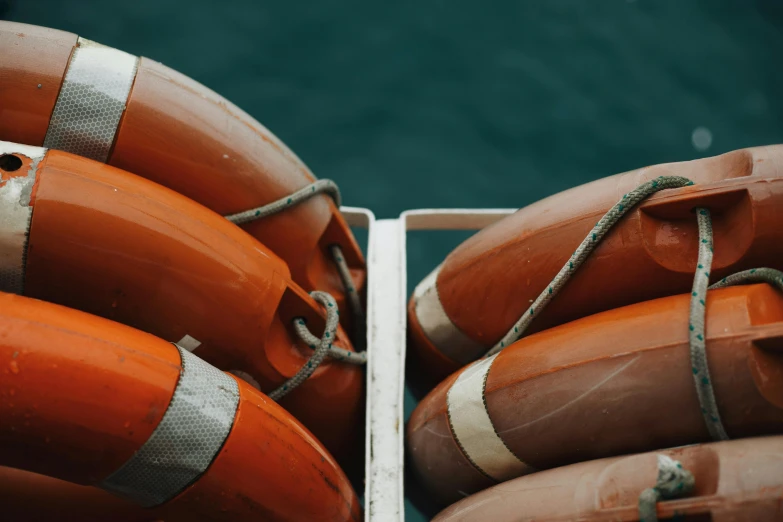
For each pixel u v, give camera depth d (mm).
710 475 2480
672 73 6867
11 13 6578
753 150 3037
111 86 3264
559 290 3197
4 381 2539
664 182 3012
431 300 3777
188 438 2742
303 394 3463
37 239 2879
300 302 3361
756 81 6859
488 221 4273
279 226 3596
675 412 2668
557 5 7191
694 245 3020
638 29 7125
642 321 2801
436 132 6371
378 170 6184
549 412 2900
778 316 2729
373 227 4211
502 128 6449
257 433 2893
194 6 6852
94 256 2934
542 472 2879
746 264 2934
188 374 2791
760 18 7250
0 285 2961
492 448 3084
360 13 7000
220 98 3586
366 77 6656
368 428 3416
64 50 3252
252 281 3164
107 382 2625
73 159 3000
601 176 6250
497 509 2859
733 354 2570
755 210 2873
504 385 3039
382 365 3660
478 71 6754
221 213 3510
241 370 3275
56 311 2688
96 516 3188
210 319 3117
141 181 3109
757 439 2516
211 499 2834
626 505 2557
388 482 3297
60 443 2623
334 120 6414
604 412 2781
